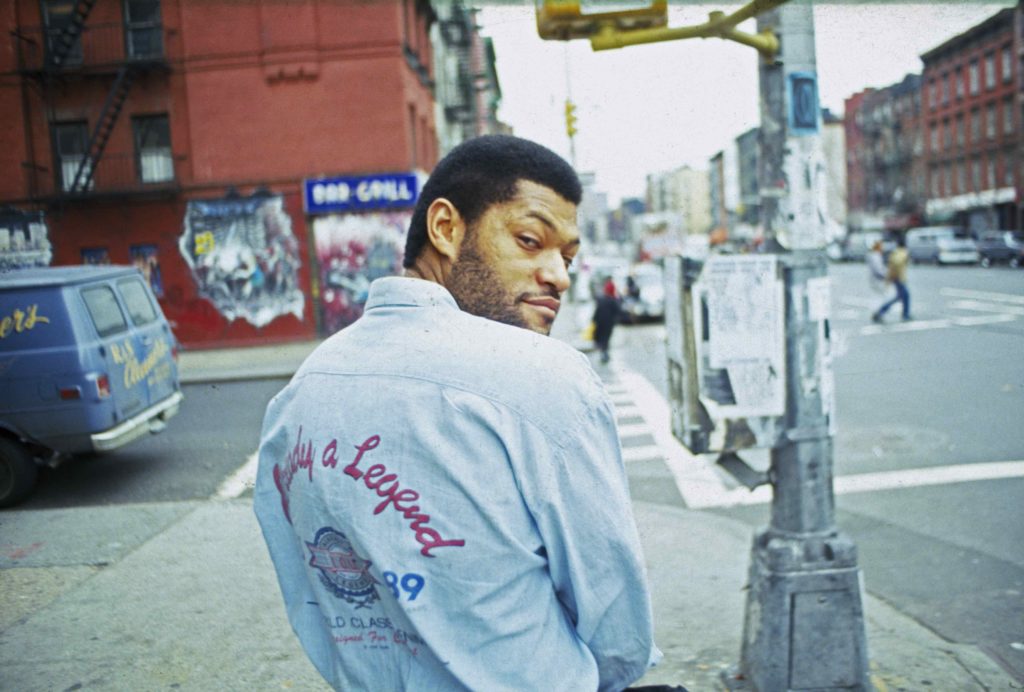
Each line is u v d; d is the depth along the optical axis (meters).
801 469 3.10
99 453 8.59
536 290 1.21
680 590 4.41
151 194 18.11
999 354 11.52
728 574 4.63
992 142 41.50
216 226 18.61
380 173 18.64
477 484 1.02
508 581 1.02
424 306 1.15
